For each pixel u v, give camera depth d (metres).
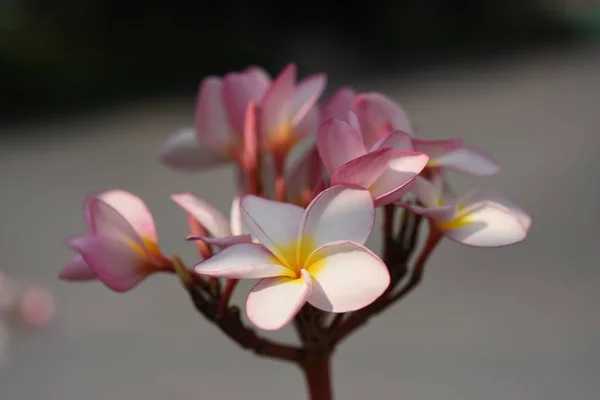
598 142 4.06
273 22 7.92
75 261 0.61
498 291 2.31
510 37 9.39
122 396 1.83
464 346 2.01
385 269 0.55
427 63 7.81
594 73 6.60
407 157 0.57
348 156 0.58
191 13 6.82
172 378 1.92
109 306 2.33
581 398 1.73
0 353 1.19
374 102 0.60
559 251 2.58
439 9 9.18
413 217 0.60
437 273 2.48
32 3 6.41
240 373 1.96
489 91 6.03
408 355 2.00
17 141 4.78
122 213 0.62
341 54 8.09
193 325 2.23
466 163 0.61
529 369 1.89
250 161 0.64
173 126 5.02
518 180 3.44
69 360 2.00
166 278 2.54
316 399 0.60
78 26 6.40
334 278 0.56
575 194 3.17
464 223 0.60
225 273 0.55
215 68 6.73
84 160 4.21
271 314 0.55
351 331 0.60
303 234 0.57
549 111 5.05
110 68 6.09
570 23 10.09
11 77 5.47
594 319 2.10
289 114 0.65
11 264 2.63
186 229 2.73
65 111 5.61
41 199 3.50
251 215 0.57
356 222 0.56
